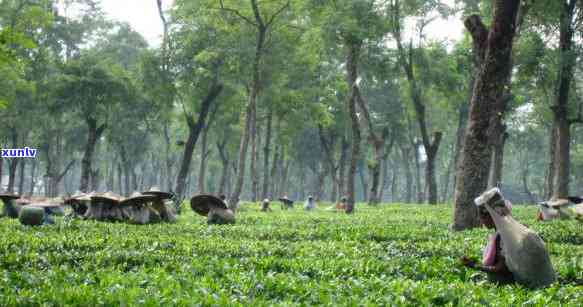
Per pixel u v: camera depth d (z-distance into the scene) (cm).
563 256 1338
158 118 6094
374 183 5069
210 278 916
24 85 4866
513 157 10231
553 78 3691
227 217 2392
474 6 4500
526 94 5084
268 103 5231
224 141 6706
